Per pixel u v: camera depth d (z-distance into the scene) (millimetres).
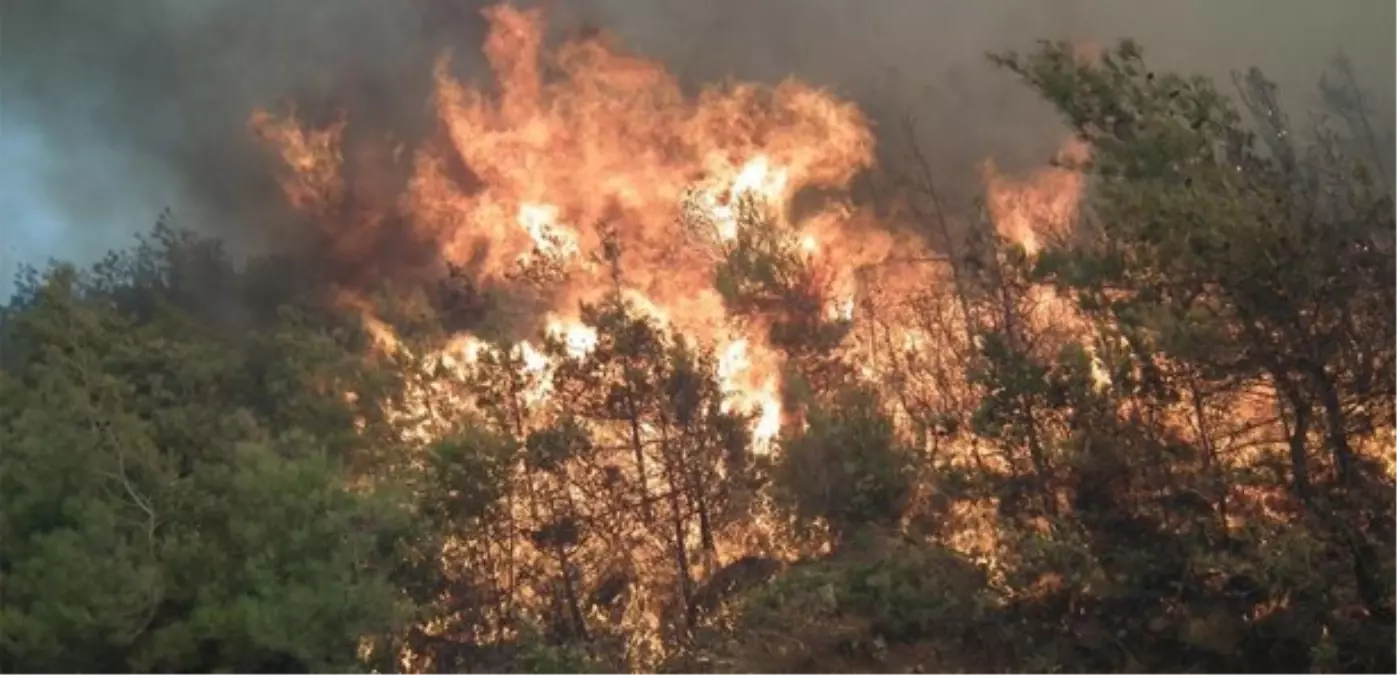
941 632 9508
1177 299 7602
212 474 10914
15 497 10242
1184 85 8031
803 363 13648
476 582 12258
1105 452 8531
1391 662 7297
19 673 9672
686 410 12203
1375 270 7555
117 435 10609
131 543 10289
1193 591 8289
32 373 12086
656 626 12000
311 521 10211
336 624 9898
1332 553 7793
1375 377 7598
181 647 9719
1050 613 9055
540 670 11375
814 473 11258
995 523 9336
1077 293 8281
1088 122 8172
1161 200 7281
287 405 13375
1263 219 7215
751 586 11344
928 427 10742
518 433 12797
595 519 12242
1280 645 7867
